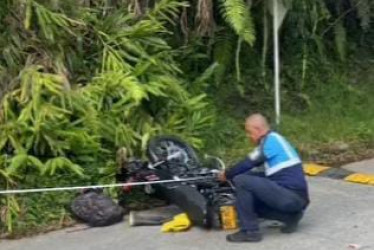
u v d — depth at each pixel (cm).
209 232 637
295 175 608
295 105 1000
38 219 670
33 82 698
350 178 796
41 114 684
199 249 602
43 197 679
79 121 708
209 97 930
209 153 847
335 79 1051
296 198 606
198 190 657
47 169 677
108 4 813
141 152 732
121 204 710
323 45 1056
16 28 738
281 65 1030
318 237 621
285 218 620
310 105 996
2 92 709
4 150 687
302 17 995
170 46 880
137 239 632
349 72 1091
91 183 703
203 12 885
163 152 700
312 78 1041
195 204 636
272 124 925
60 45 748
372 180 785
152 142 706
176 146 709
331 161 870
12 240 645
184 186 652
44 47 742
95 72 771
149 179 681
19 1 734
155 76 778
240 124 929
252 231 609
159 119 779
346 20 1104
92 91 731
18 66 729
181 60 917
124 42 780
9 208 660
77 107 708
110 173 710
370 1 1041
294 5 980
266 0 924
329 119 975
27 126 682
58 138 692
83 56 777
